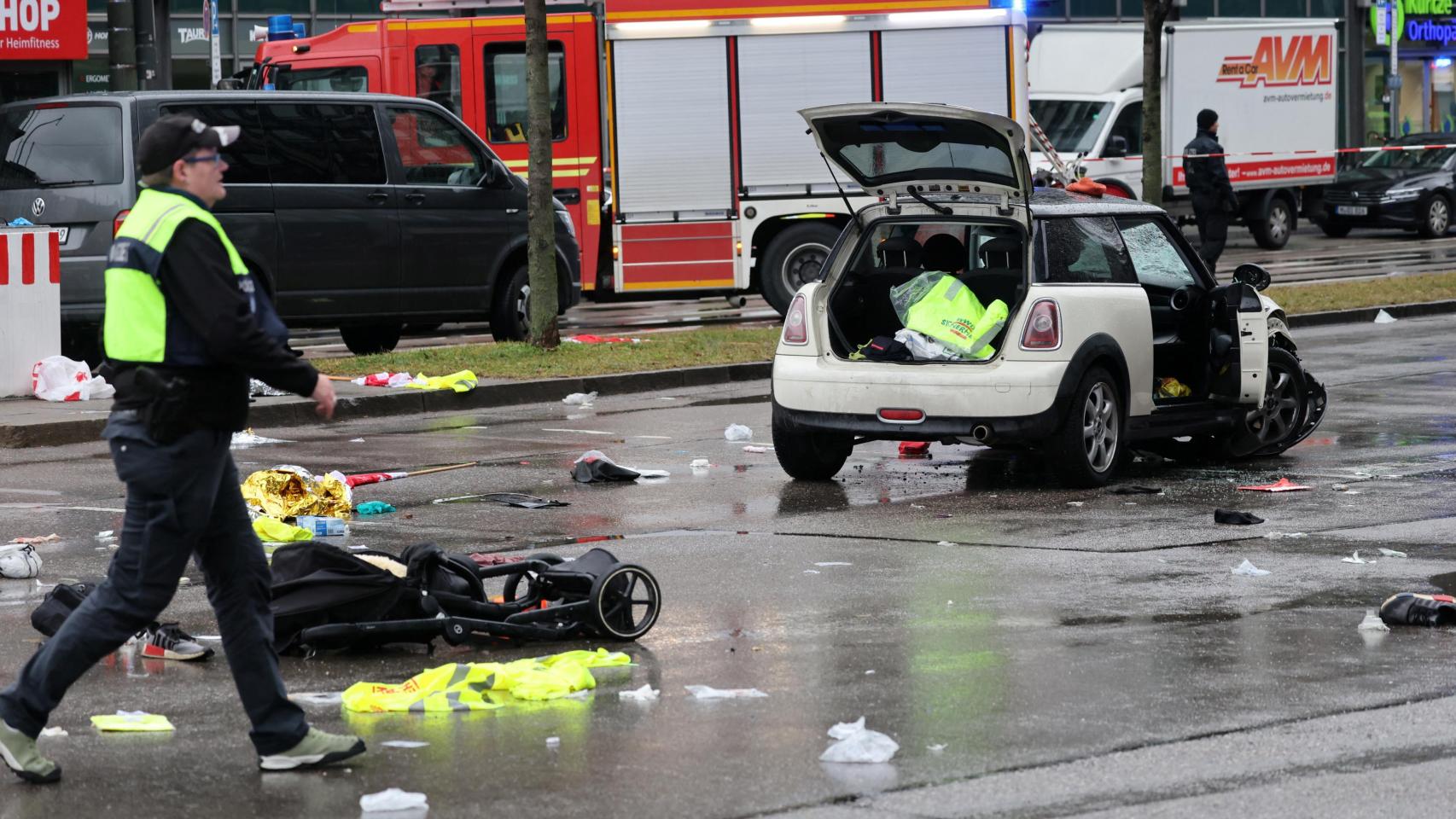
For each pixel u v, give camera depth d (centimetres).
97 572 3056
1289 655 2381
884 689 2222
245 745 2027
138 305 1833
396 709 2153
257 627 1911
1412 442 4362
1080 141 10494
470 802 1811
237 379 1873
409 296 5956
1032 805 1788
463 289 6075
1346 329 7056
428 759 1958
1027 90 7300
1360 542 3177
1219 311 4044
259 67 7794
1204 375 4069
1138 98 10631
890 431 3762
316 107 5781
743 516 3503
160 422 1828
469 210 6059
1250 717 2092
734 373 5891
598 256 7688
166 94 5559
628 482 3950
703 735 2036
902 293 3894
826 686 2242
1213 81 10925
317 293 5766
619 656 2369
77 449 4500
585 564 2512
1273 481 3878
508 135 7725
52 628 2427
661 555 3100
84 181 5497
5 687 2280
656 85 7175
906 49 7225
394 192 5903
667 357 5944
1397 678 2264
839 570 2961
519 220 6178
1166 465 4150
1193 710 2120
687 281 7244
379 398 5103
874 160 3894
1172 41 10750
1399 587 2806
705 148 7206
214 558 1902
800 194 7238
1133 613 2638
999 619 2603
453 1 7900
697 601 2736
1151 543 3177
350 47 7706
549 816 1767
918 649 2423
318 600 2405
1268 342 4144
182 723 2120
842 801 1805
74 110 5556
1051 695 2186
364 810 1783
